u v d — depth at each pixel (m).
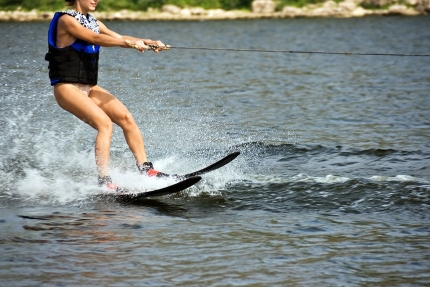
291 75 46.66
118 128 27.78
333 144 25.02
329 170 21.08
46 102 32.53
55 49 18.31
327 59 56.69
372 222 16.33
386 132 27.45
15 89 35.75
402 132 27.41
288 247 14.70
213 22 106.31
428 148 24.22
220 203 17.84
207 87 40.69
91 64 18.64
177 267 13.62
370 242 14.98
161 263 13.81
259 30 91.19
